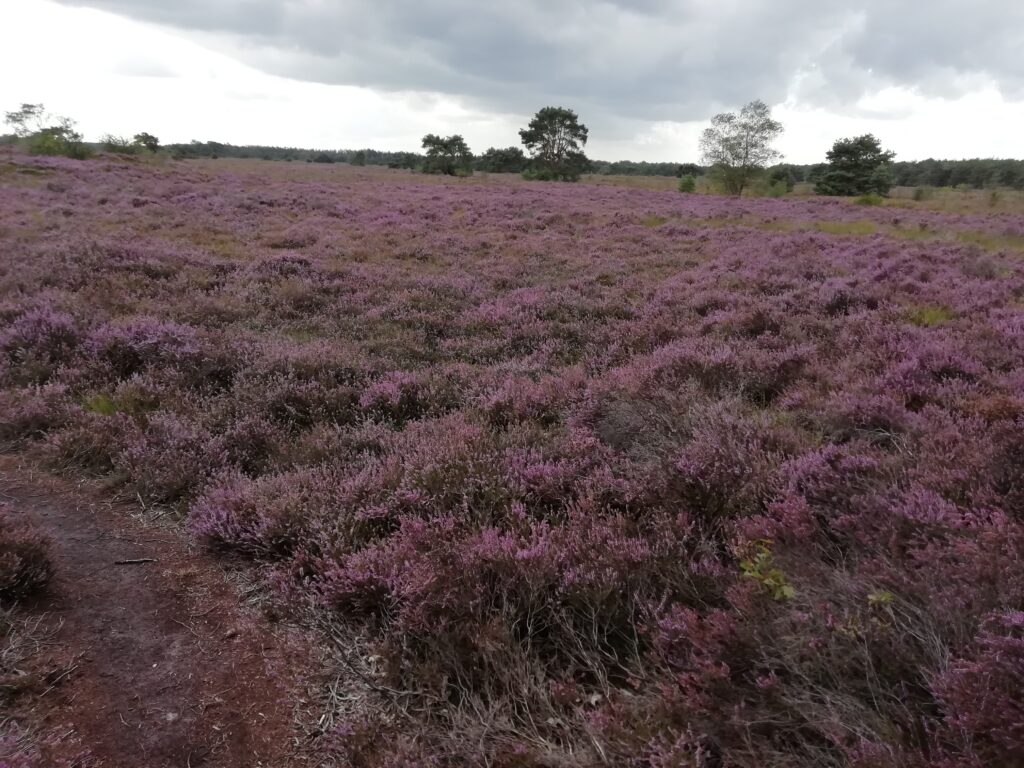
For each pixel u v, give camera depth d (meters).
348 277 12.09
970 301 9.25
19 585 3.23
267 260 12.69
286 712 2.69
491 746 2.42
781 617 2.49
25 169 28.00
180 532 4.02
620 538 3.38
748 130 47.53
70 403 5.54
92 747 2.43
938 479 3.37
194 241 15.70
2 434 5.08
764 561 2.81
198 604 3.35
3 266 10.43
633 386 5.68
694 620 2.63
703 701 2.29
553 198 33.47
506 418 5.62
